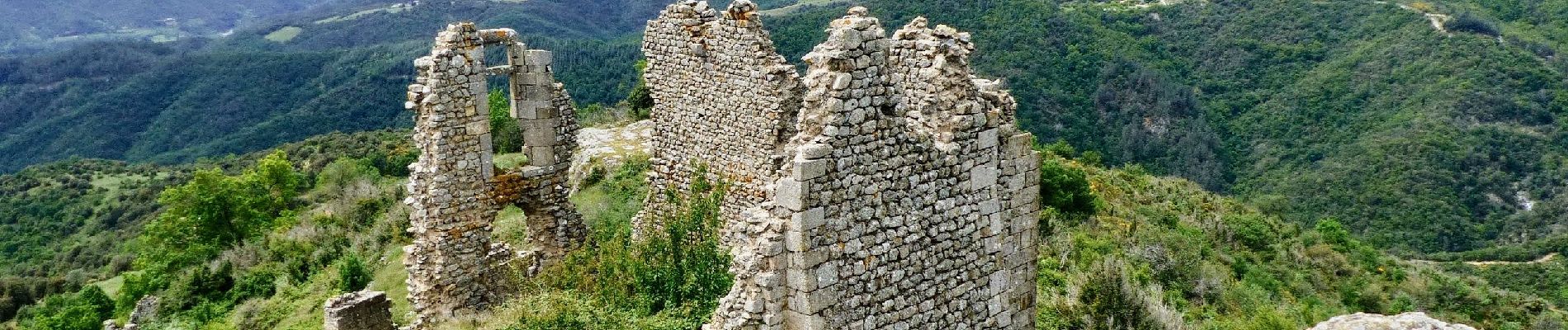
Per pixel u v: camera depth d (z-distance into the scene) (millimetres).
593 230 25219
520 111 23312
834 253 12031
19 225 67562
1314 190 63000
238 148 79000
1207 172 62656
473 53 21688
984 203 13797
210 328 27219
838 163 11867
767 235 12078
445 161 21375
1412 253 55688
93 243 61719
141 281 36719
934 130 13352
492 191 22375
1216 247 38500
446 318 21469
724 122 22844
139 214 65812
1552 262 53969
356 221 37781
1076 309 22750
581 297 19969
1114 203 42156
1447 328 14523
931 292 13289
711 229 20719
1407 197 61562
